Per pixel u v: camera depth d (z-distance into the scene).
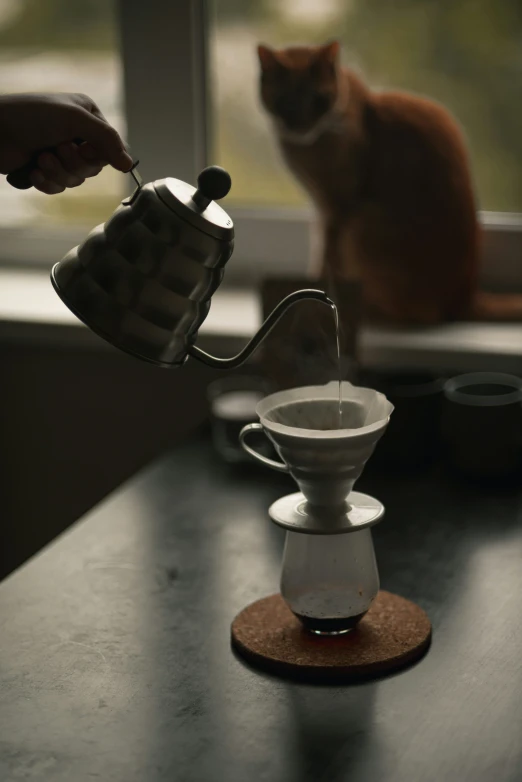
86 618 1.32
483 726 1.15
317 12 2.01
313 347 1.71
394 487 1.61
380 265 1.89
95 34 2.17
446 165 1.86
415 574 1.40
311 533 1.23
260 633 1.28
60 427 2.17
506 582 1.38
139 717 1.17
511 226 2.03
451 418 1.62
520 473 1.64
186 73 2.07
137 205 1.16
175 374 2.04
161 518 1.54
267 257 2.18
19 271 2.35
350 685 1.21
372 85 2.01
